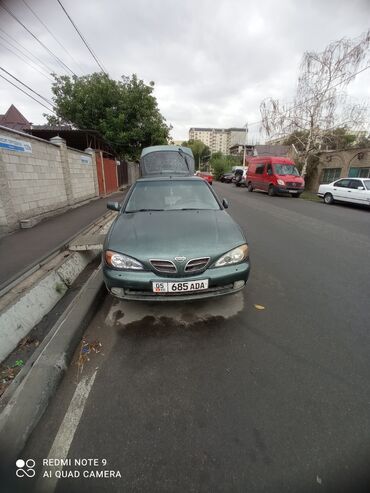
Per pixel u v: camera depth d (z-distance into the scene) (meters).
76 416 1.63
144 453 1.42
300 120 16.61
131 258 2.35
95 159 11.70
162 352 2.21
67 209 8.12
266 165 15.29
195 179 3.95
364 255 4.76
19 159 5.86
